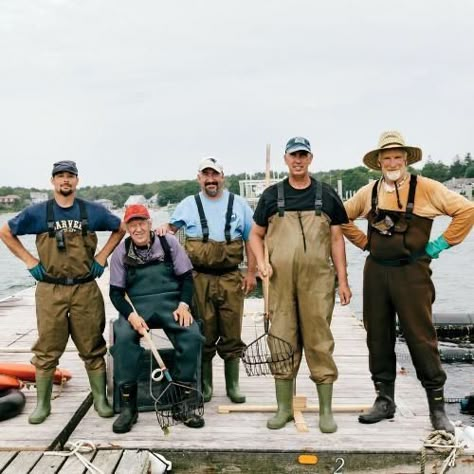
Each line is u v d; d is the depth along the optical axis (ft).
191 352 14.49
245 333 26.40
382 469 13.34
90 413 15.88
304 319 14.11
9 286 71.72
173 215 16.14
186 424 14.67
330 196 14.14
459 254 103.30
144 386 15.62
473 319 33.04
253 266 16.34
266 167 17.28
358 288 57.72
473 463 13.15
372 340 14.74
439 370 14.12
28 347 24.26
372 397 17.16
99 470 12.42
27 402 16.55
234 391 16.55
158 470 13.19
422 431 14.34
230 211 15.74
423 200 13.64
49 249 14.42
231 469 13.50
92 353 15.30
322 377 14.20
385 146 13.50
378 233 13.98
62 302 14.66
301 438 13.96
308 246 13.87
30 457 13.10
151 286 14.88
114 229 15.02
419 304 13.83
